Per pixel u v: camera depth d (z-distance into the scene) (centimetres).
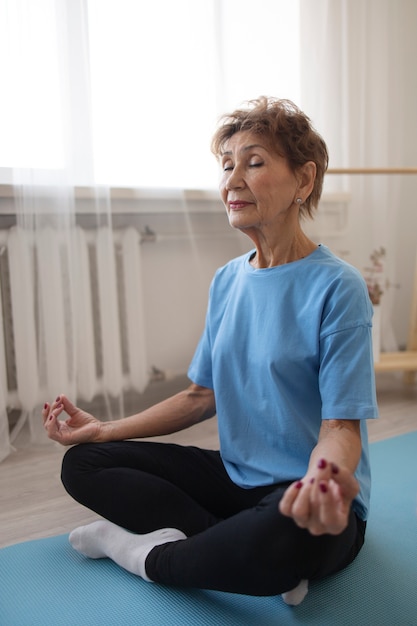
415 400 229
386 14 246
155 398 229
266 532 83
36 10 174
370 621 96
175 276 229
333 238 252
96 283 204
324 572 91
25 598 103
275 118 98
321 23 230
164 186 212
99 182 194
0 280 187
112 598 102
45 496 150
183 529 109
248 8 218
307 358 98
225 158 104
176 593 104
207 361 122
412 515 132
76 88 183
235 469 111
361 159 251
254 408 105
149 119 206
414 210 281
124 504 110
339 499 73
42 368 187
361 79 245
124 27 198
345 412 91
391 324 277
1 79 174
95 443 115
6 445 178
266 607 99
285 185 100
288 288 103
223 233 235
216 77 213
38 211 181
